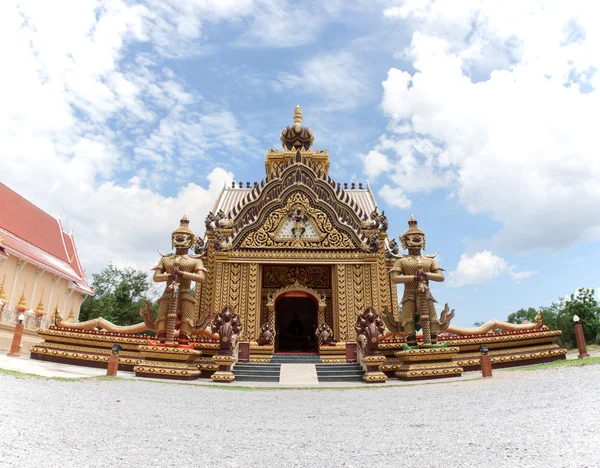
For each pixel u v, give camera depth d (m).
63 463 4.82
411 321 18.47
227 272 24.88
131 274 57.88
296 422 8.17
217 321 18.78
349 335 24.03
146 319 18.84
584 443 5.39
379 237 26.05
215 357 17.97
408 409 9.22
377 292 24.70
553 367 14.88
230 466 5.15
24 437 5.62
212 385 15.35
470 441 5.96
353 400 11.40
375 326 18.72
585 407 7.41
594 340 54.44
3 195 33.78
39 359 19.11
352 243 25.55
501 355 19.14
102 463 4.95
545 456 5.00
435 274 18.53
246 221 26.14
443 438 6.27
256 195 27.58
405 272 18.89
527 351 19.55
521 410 7.77
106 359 18.70
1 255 25.95
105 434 6.30
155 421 7.62
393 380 17.47
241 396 12.31
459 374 16.77
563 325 55.97
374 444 6.20
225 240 25.73
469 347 19.30
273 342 23.88
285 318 30.64
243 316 24.14
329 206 26.06
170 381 15.64
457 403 9.36
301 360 22.56
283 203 26.39
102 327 20.72
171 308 18.16
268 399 11.77
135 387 12.32
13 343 18.47
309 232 25.81
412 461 5.23
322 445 6.23
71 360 18.95
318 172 28.09
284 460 5.43
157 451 5.64
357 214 26.98
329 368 19.73
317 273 26.91
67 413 7.43
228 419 8.39
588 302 54.62
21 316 18.92
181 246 19.11
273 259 25.08
